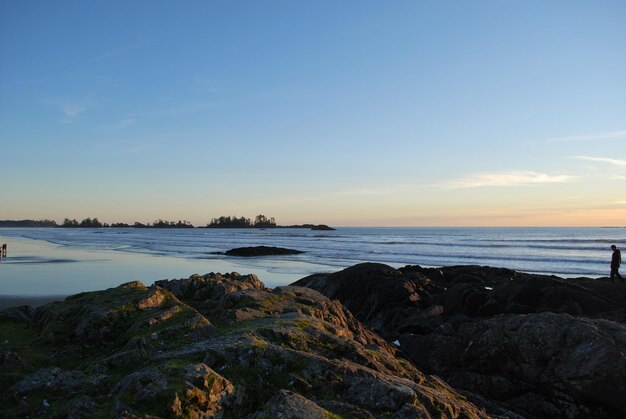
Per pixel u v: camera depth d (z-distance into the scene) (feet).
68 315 41.39
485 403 38.86
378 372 29.71
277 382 26.76
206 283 53.06
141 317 38.14
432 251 264.93
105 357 32.30
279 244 368.68
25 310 49.44
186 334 33.94
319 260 212.64
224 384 25.04
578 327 41.70
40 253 232.32
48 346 36.91
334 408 24.61
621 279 83.15
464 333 49.70
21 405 24.97
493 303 70.69
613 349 38.73
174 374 24.79
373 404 25.77
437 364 49.29
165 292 43.14
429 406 27.30
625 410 36.83
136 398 23.24
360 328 49.44
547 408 39.99
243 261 205.46
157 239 465.47
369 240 437.58
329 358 31.19
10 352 31.71
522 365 42.24
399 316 73.67
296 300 47.55
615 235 509.35
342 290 93.15
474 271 109.29
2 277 130.31
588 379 37.93
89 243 355.36
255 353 28.22
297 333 32.83
